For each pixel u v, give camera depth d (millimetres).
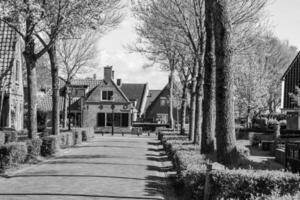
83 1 21547
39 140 21625
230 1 23406
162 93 85125
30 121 22781
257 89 57688
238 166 12773
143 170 19031
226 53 13789
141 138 53031
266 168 12750
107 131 71750
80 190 13375
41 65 61562
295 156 18781
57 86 30062
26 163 20109
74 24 21969
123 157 25141
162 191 13906
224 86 13758
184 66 37719
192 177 11602
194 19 26219
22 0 19516
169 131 46562
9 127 36594
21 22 20797
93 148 32375
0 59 38906
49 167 19297
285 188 9945
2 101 34500
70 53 48969
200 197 11148
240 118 69875
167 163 22141
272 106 74375
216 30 13867
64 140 31266
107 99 72375
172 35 27906
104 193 13000
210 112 20016
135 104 85312
